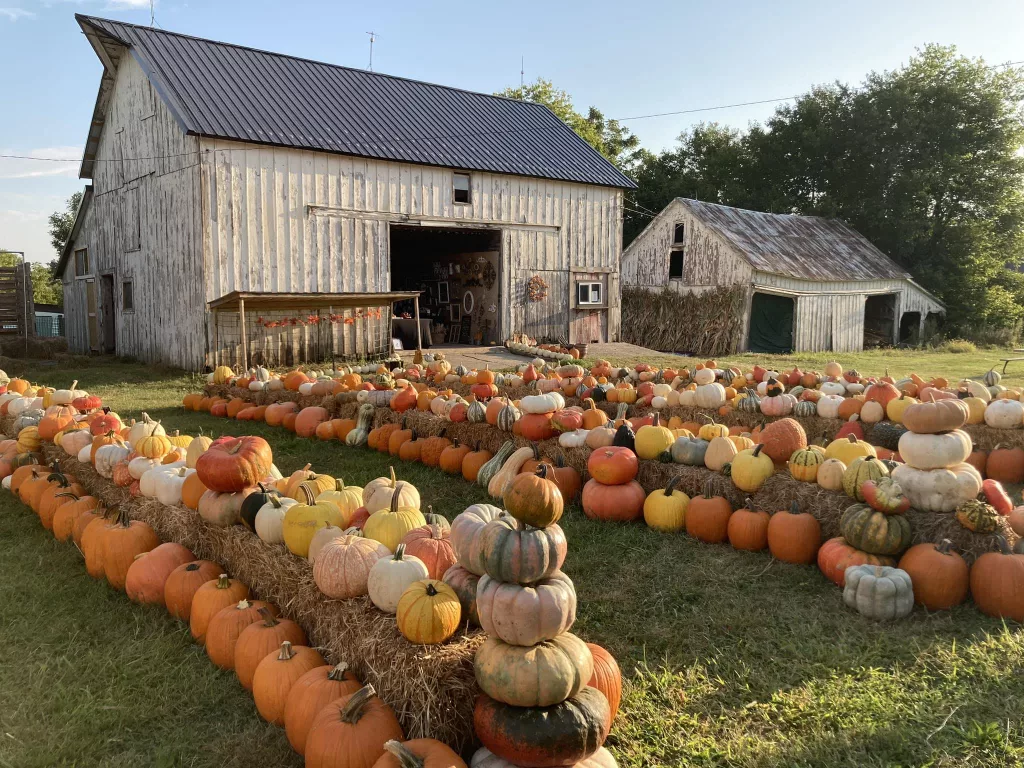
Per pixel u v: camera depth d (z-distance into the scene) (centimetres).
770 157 3528
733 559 506
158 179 1647
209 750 303
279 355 1611
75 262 2305
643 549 523
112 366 1736
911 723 313
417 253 2511
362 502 431
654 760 294
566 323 2106
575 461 639
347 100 1877
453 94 2202
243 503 419
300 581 356
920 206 3105
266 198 1556
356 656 306
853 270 2578
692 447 596
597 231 2139
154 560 432
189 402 1175
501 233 1950
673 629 404
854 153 3294
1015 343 2908
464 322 2286
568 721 254
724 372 1071
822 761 290
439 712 273
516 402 912
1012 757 289
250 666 334
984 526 430
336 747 263
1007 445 698
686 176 3769
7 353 1908
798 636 394
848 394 925
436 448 773
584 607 431
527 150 2056
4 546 543
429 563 342
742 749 298
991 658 365
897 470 470
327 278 1658
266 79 1791
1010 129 3038
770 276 2328
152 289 1722
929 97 3136
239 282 1533
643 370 1126
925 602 424
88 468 593
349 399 969
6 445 733
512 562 262
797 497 509
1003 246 3203
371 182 1706
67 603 439
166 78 1588
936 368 1812
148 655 374
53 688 346
